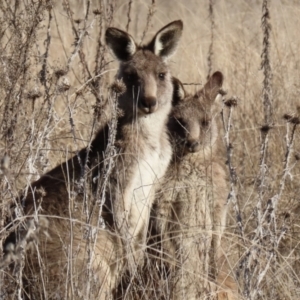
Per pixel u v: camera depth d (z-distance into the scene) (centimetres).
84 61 2409
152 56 2242
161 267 1917
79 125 2514
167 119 2233
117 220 1994
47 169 2183
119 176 2019
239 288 1819
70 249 1672
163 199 2106
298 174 2364
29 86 2308
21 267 1608
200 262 1992
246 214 2211
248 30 3484
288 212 2067
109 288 1931
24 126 2030
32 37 2034
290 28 3325
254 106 2745
